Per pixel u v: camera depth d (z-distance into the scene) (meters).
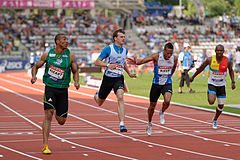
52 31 83.12
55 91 13.45
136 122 20.27
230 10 135.25
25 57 78.69
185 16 97.06
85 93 35.56
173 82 45.84
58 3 81.38
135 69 62.84
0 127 18.44
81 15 87.81
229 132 17.64
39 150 13.60
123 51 15.56
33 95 33.69
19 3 78.62
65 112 13.67
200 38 89.62
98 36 84.62
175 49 76.44
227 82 44.09
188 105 26.47
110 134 16.84
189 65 34.00
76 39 82.62
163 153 13.34
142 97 31.38
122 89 15.41
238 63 59.62
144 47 84.25
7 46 78.12
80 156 12.77
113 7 87.38
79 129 17.97
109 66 15.12
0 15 82.06
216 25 96.44
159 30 87.88
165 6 96.31
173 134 17.02
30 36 81.00
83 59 74.75
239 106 26.08
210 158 12.67
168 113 23.52
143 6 90.81
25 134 16.64
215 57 17.88
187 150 13.85
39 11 91.50
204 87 39.56
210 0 133.50
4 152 13.26
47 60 13.42
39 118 21.34
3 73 67.69
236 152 13.59
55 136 16.22
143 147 14.28
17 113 23.27
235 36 93.44
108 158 12.54
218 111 18.28
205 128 18.62
